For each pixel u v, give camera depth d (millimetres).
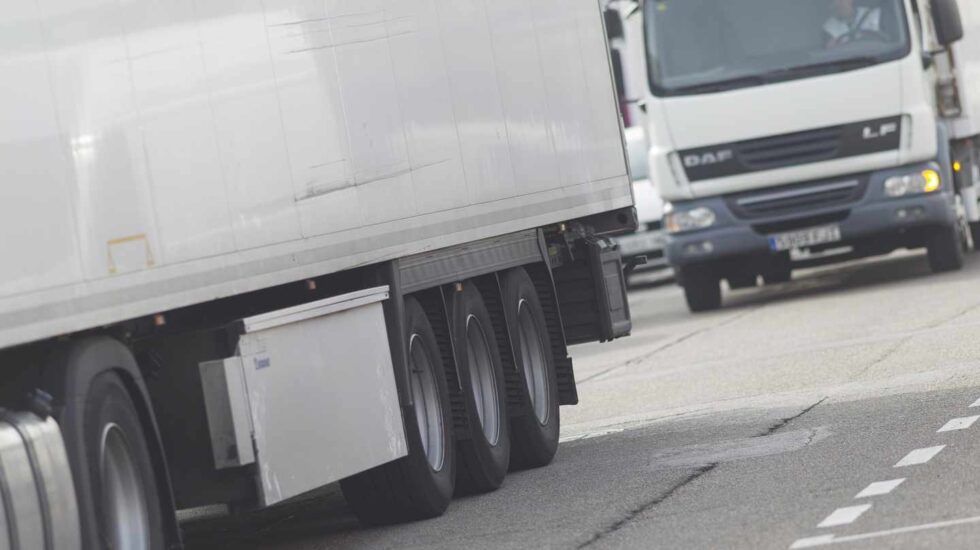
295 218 14102
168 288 12297
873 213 34094
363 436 14555
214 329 12875
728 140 34188
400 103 16125
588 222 21484
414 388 15984
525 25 19078
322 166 14617
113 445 11781
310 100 14594
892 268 40656
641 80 34938
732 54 34188
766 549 12367
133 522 11891
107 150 11812
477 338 17484
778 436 18203
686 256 34750
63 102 11414
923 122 33719
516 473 18375
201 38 13172
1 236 10625
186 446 12906
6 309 10562
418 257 16328
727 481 15711
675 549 12797
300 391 13617
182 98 12797
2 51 10930
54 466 10859
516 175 18375
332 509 17625
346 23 15391
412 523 15828
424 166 16422
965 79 37219
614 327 20609
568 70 20078
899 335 26484
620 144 21453
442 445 16219
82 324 11305
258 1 14055
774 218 34375
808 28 34000
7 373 11242
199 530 17328
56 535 10789
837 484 14781
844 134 33875
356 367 14617
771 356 26266
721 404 21641
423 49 16703
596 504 15414
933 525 12531
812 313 32281
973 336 25000
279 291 14656
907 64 33656
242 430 12734
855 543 12219
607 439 19969
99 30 11930
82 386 11344
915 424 17719
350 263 14875
